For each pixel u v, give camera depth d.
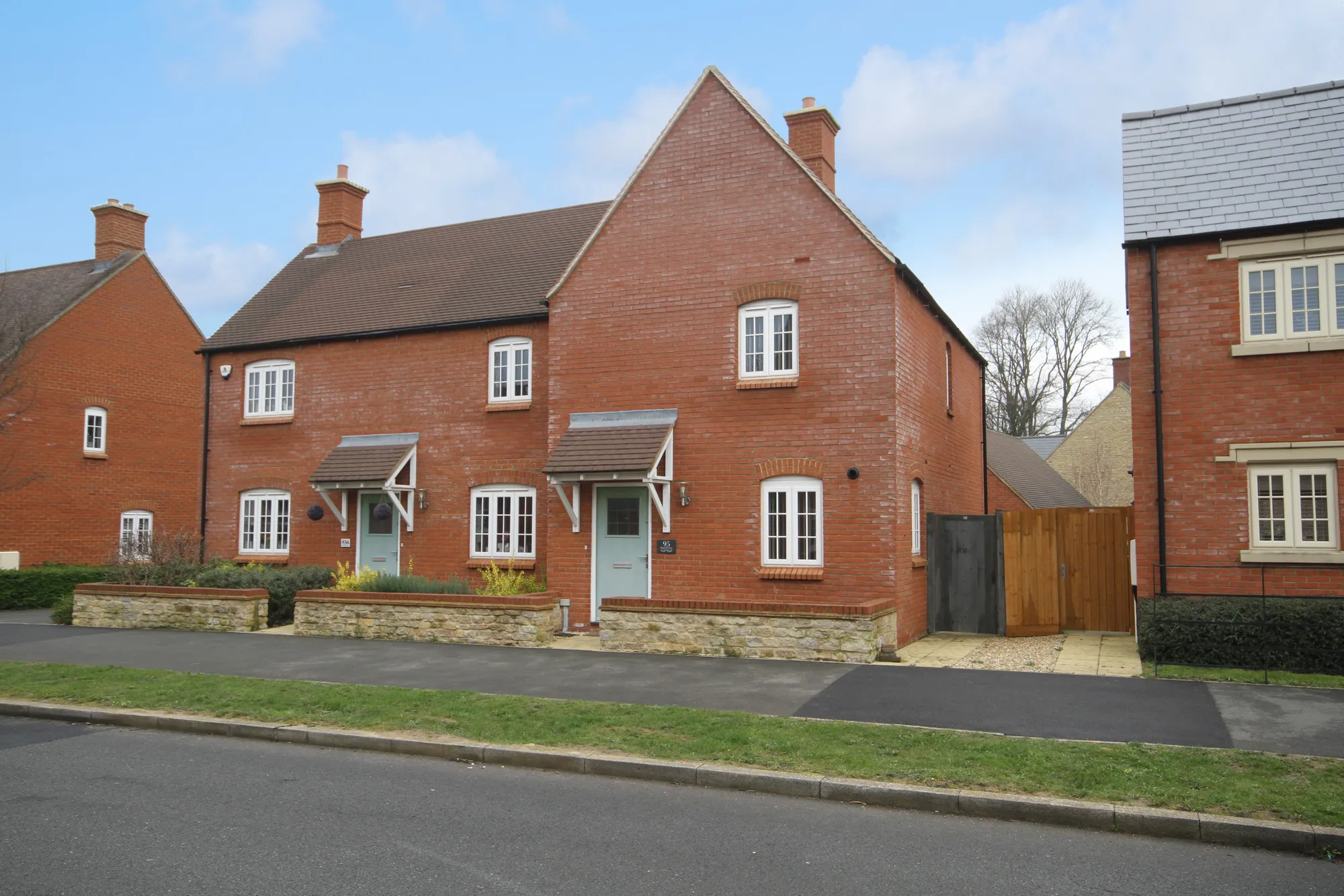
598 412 16.42
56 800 7.49
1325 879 5.79
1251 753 7.87
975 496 22.16
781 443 15.12
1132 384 13.91
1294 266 13.15
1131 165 14.45
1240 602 12.27
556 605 15.53
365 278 22.27
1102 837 6.55
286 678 12.33
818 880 5.78
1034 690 10.75
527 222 22.05
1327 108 13.65
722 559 15.35
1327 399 12.75
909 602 15.13
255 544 21.09
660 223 16.30
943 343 18.73
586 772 8.26
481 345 18.95
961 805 7.05
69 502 26.05
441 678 12.19
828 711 9.91
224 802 7.42
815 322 15.06
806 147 17.20
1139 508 13.66
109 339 27.36
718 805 7.32
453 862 6.07
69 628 17.75
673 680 11.69
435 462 19.12
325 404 20.52
